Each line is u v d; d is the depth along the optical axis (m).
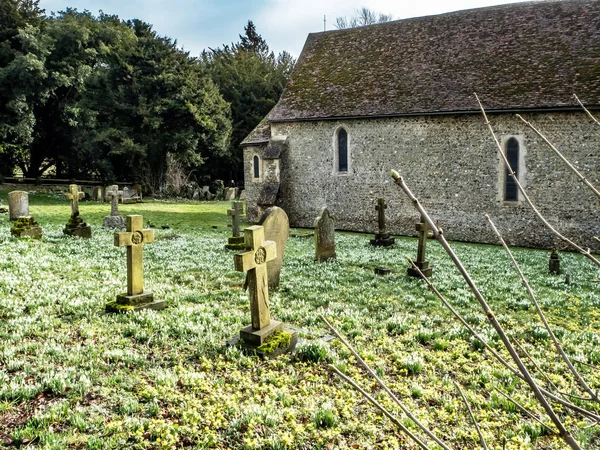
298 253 16.89
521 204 21.66
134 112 39.47
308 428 5.12
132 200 35.12
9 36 36.94
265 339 7.11
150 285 10.90
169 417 5.18
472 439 5.08
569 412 5.77
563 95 20.16
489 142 22.12
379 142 24.92
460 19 26.27
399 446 4.92
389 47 27.33
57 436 4.62
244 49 75.12
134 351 6.79
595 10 22.78
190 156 43.84
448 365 7.12
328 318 9.12
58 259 12.91
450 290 11.92
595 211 20.12
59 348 6.54
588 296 11.58
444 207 23.58
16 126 35.56
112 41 44.53
